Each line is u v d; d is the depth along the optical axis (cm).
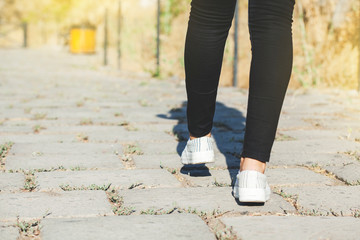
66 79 834
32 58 1464
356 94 614
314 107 527
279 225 193
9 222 194
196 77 225
